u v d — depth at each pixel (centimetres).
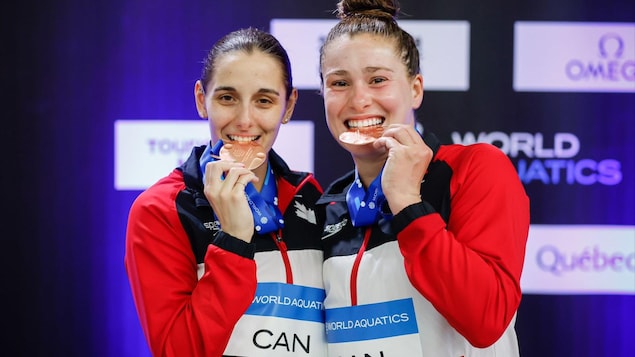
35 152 621
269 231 321
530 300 621
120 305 629
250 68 314
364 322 301
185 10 623
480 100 617
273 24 620
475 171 299
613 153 617
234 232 294
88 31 620
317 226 336
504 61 616
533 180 619
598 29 614
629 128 616
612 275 618
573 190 618
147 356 630
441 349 295
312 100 620
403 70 313
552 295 620
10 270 624
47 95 620
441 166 307
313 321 316
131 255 313
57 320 628
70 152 623
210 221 315
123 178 624
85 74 620
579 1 613
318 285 321
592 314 619
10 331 626
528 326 621
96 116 622
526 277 620
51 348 629
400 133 287
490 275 273
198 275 313
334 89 314
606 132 616
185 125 623
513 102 617
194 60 623
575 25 614
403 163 282
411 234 277
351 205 317
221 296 288
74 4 618
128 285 629
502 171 299
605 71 615
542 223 619
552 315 621
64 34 619
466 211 292
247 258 292
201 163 322
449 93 617
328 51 315
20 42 616
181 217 314
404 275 298
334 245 320
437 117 618
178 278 307
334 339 307
